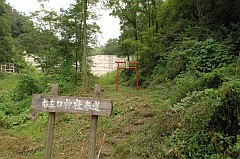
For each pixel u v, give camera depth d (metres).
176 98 6.97
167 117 6.44
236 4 11.31
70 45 17.38
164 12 16.80
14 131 10.76
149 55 17.52
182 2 15.23
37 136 9.47
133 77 18.62
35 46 19.23
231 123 5.10
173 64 11.25
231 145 4.76
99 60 33.50
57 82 16.50
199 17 13.56
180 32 14.15
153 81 14.42
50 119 4.77
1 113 14.06
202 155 4.83
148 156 5.61
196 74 8.04
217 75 6.55
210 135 4.96
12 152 7.71
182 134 5.37
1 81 28.77
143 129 7.11
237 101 5.05
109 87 17.59
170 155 5.17
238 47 9.41
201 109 5.25
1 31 36.47
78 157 6.64
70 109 4.67
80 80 17.25
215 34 10.67
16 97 16.81
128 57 21.05
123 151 6.20
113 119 9.16
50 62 17.94
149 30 18.55
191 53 9.67
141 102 10.59
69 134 8.83
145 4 20.17
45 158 4.75
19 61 35.31
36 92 16.67
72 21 17.14
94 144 4.64
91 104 4.64
